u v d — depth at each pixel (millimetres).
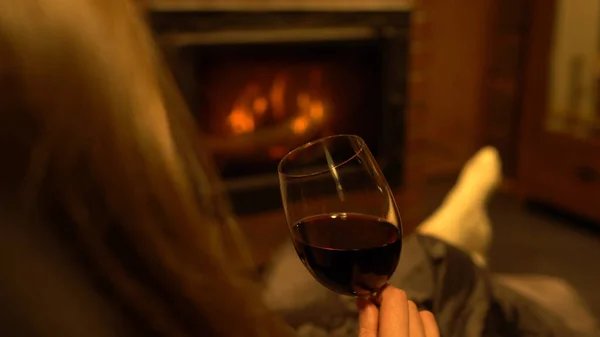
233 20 1876
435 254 889
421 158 2336
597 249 2316
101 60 239
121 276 248
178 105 319
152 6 1768
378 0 2098
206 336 271
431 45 3004
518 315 867
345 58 2166
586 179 2438
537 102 2674
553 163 2615
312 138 2205
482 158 1371
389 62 2156
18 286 233
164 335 261
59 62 229
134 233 245
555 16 2508
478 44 3070
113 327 252
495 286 910
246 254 341
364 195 545
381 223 534
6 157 226
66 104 229
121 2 268
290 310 882
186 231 263
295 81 2137
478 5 3006
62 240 239
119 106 242
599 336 900
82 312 244
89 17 241
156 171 253
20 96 224
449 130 3182
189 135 325
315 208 543
